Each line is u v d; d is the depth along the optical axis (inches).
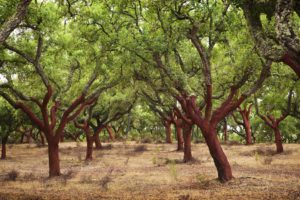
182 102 665.6
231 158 1103.6
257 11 385.4
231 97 616.7
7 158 1337.4
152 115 2415.1
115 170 881.5
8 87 717.9
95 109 1444.4
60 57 804.0
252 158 1070.4
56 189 603.5
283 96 1207.6
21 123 1294.3
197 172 781.3
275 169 785.6
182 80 615.5
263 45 362.0
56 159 775.7
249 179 601.0
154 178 717.3
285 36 302.5
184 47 711.1
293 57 337.4
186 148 1036.5
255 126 2352.4
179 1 561.0
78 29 714.8
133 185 633.6
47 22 619.8
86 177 753.6
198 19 588.4
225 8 570.3
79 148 1692.9
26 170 946.1
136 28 641.0
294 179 619.5
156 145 1793.8
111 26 674.2
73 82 960.9
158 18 592.1
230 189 532.4
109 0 659.4
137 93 1053.2
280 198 446.0
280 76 851.4
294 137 2396.7
